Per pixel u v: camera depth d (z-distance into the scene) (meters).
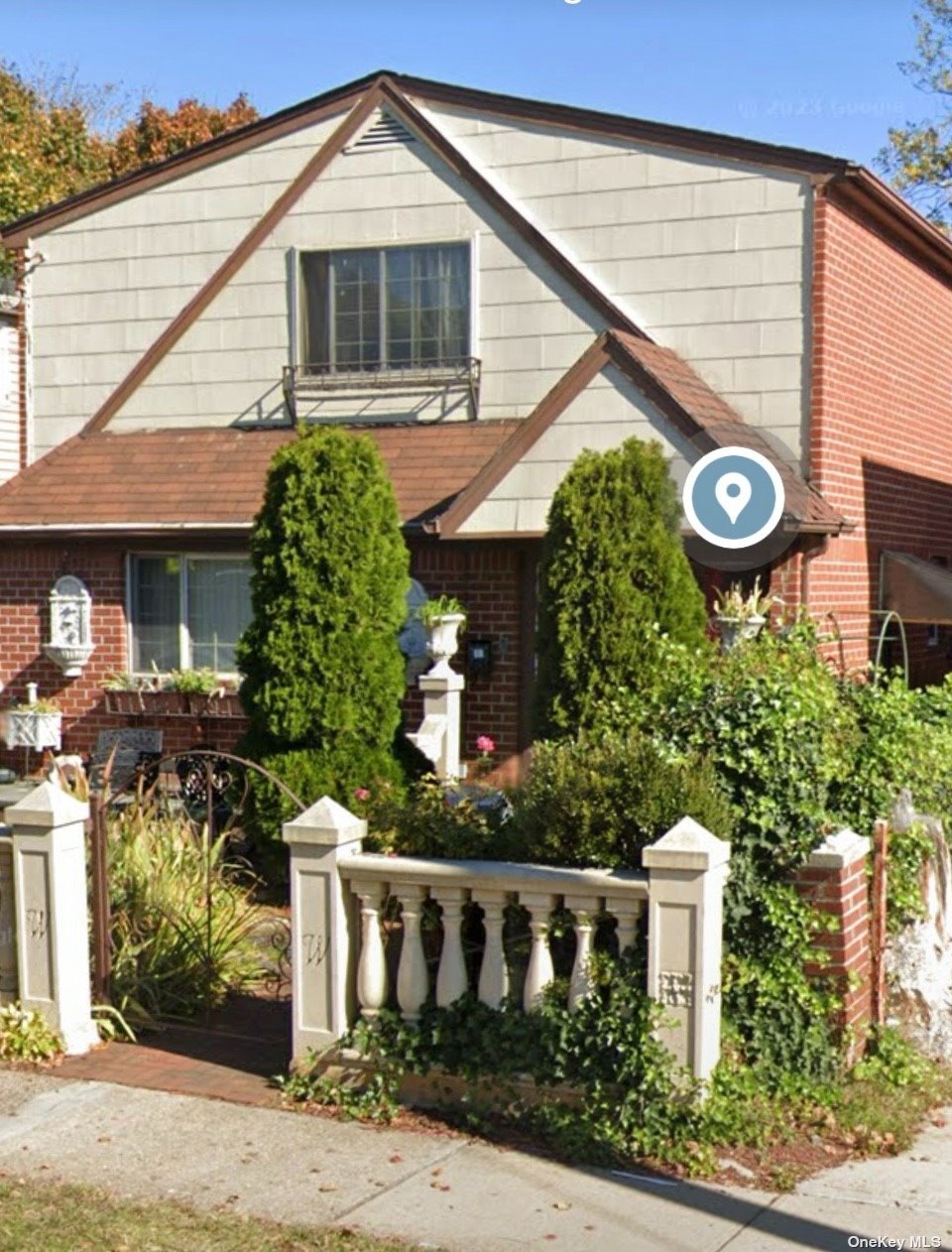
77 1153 6.05
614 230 14.52
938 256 16.70
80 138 34.38
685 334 14.28
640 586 10.77
